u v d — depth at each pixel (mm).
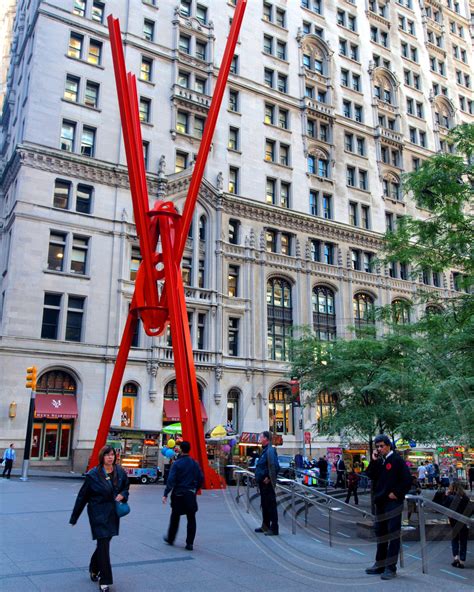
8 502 15602
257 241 43938
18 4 49688
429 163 17703
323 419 20469
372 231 51812
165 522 12359
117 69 21766
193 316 38875
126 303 36656
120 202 37688
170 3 43875
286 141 48344
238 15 23266
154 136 40531
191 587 7020
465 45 70750
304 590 7000
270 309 43812
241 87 46531
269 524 10438
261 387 40562
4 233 37375
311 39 53156
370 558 8938
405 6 64438
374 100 56625
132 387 35781
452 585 7438
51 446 32812
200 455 19625
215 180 42781
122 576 7512
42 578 7238
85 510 13914
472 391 11625
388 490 7945
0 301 35594
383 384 16828
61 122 36656
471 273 18156
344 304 47688
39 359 32656
